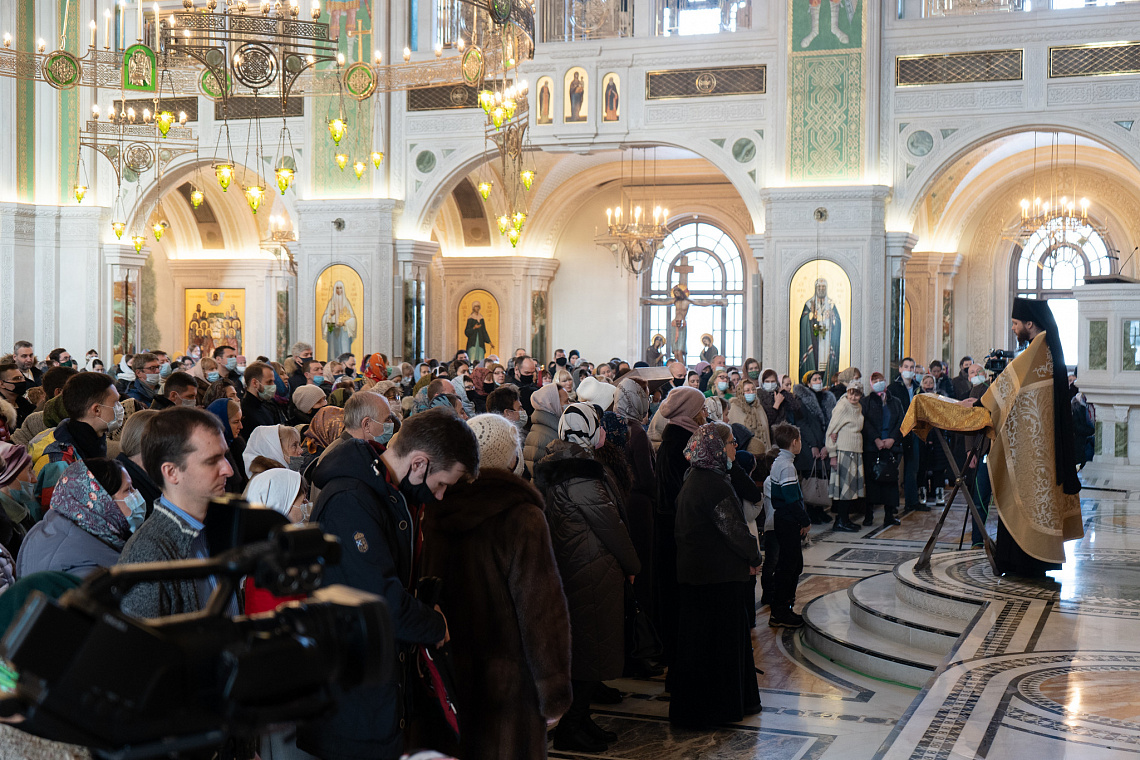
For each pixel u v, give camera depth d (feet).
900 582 26.14
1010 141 67.31
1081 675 18.22
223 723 4.56
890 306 54.95
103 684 4.39
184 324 89.40
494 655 12.22
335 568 10.30
